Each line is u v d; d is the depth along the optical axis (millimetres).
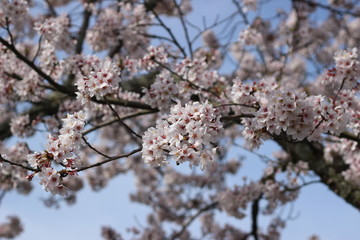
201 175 10523
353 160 5461
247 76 7781
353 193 5484
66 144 2654
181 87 3748
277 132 2836
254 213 7109
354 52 3379
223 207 6941
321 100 2939
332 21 8281
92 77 2848
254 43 6395
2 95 5094
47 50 4762
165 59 4410
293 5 7961
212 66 6508
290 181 6152
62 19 5449
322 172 5863
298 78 7461
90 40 6203
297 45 8148
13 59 4949
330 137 5207
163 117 2762
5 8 4230
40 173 2605
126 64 4520
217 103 4125
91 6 7020
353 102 3625
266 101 3582
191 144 2545
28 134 5469
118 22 6191
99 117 5871
